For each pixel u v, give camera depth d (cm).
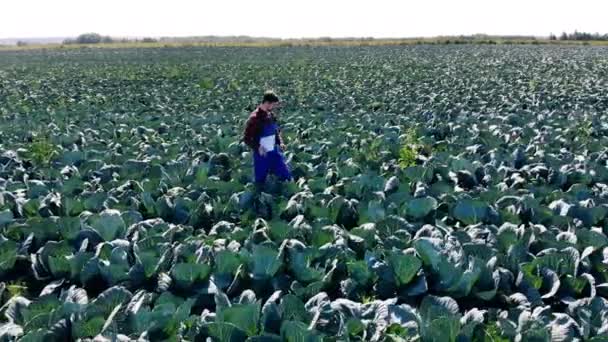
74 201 863
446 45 7069
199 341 488
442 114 1727
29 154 1240
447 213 825
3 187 976
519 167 1088
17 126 1573
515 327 488
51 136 1396
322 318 510
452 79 2831
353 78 2914
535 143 1223
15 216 877
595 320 513
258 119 977
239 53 5591
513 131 1393
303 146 1234
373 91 2334
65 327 497
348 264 629
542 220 785
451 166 1065
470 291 603
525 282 598
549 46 6744
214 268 638
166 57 5103
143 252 662
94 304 546
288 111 1864
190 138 1411
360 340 482
